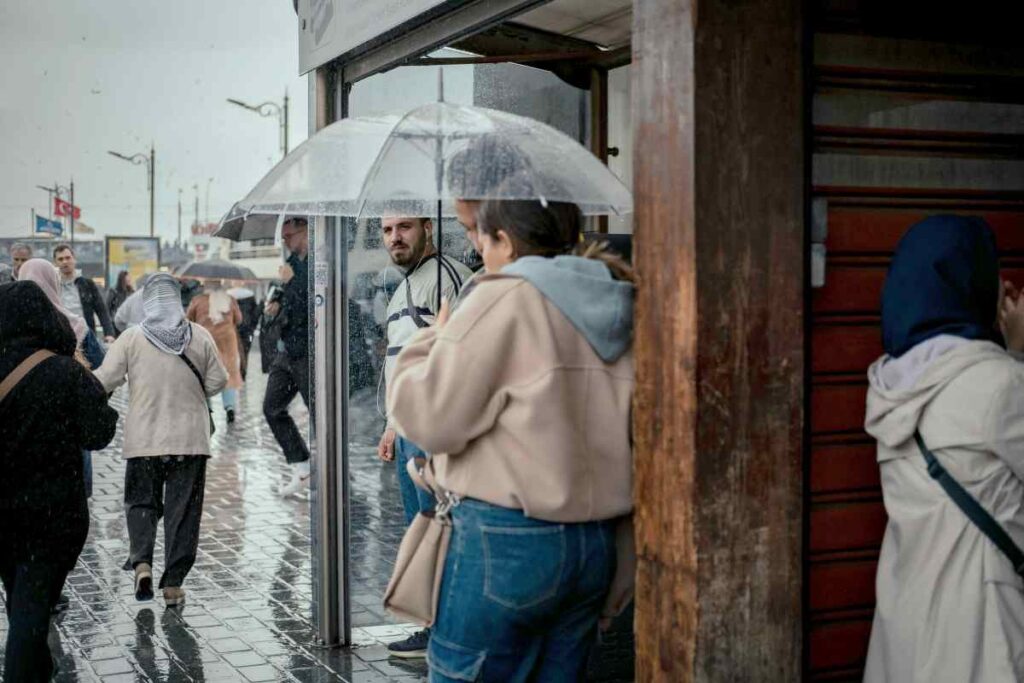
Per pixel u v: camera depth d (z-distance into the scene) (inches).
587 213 137.3
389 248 205.2
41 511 180.1
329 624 222.7
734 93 118.3
